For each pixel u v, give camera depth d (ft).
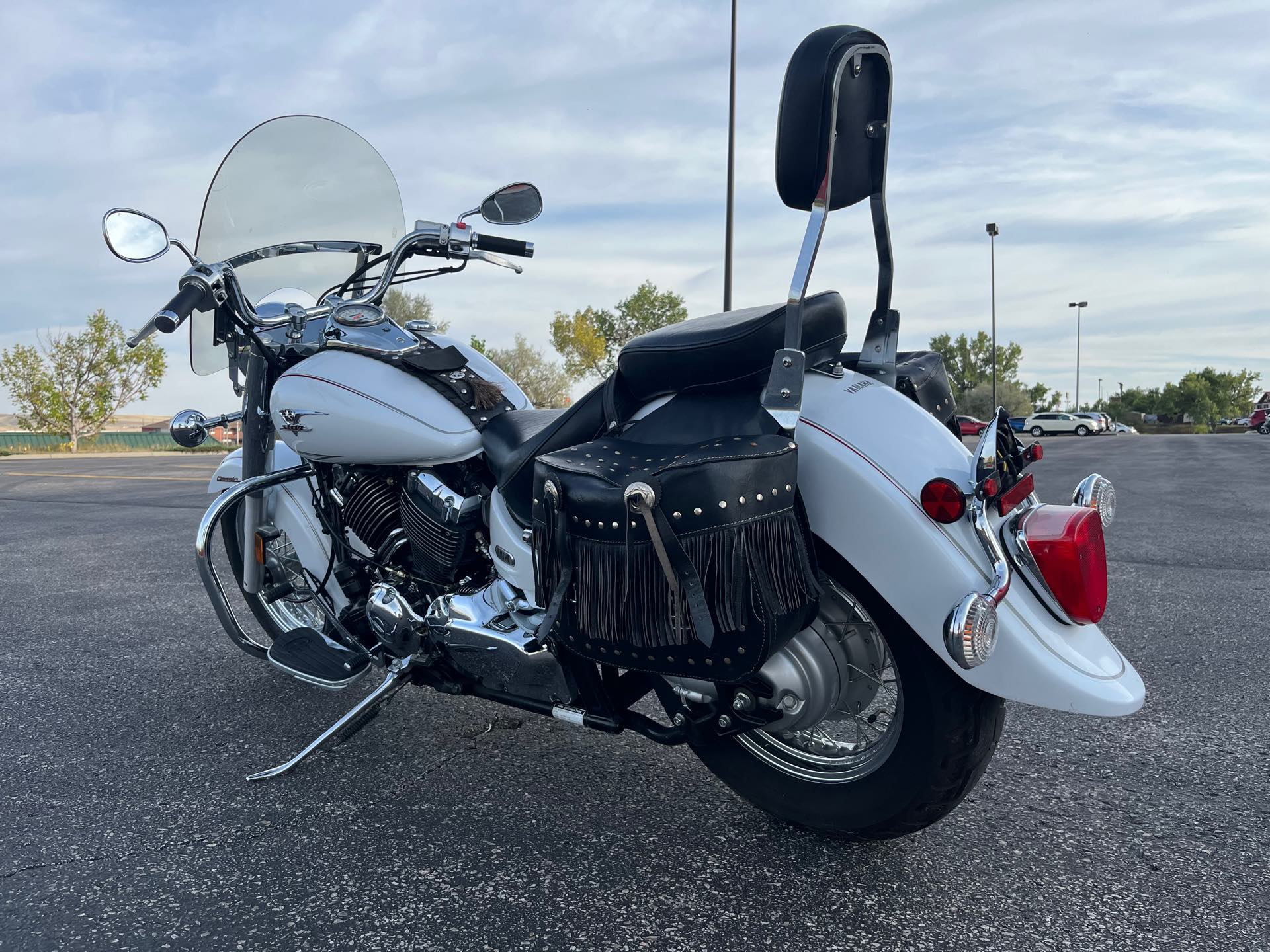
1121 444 80.07
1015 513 6.03
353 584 9.07
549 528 6.23
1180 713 9.68
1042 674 5.66
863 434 6.22
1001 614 5.76
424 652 8.00
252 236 9.59
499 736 9.36
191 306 8.11
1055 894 6.35
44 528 24.84
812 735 7.29
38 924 6.15
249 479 9.41
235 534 10.61
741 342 6.26
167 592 16.21
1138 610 13.83
